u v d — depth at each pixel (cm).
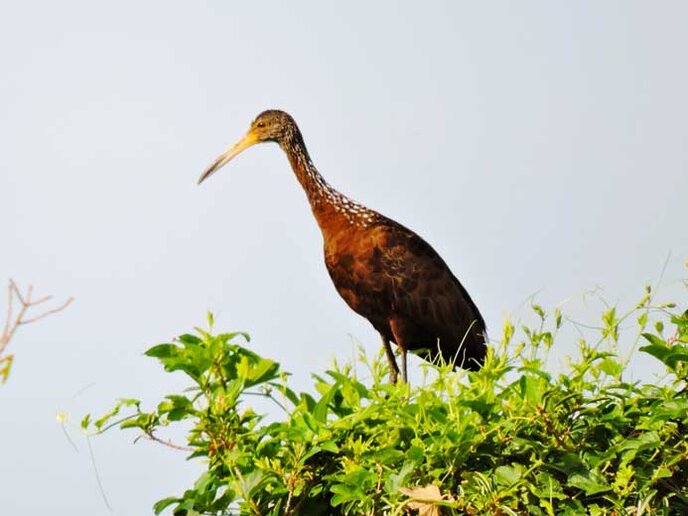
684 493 1015
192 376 1020
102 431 1014
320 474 1037
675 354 1029
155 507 1027
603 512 971
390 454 981
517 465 977
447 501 952
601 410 1029
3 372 546
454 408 1018
